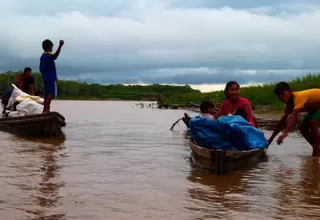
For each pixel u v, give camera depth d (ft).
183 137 38.37
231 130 22.98
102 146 31.45
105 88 393.29
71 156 26.27
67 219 13.87
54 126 37.45
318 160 25.82
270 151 29.81
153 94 382.01
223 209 15.17
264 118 55.83
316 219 14.10
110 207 15.29
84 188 17.99
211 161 21.94
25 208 14.96
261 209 15.20
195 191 17.74
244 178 20.35
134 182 19.31
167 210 14.99
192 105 105.60
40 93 50.01
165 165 23.71
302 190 17.99
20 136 37.40
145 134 40.86
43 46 40.86
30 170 21.38
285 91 26.68
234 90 27.63
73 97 363.76
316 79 88.33
